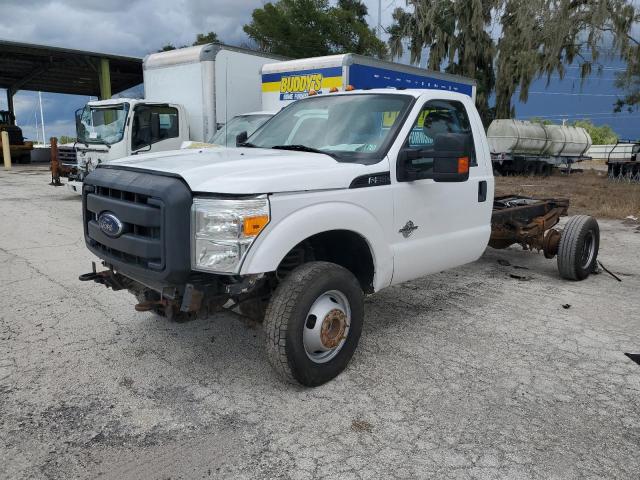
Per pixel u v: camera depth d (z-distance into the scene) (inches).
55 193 596.4
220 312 155.8
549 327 204.4
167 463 119.8
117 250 150.4
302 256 161.9
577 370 167.5
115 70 1310.3
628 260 322.3
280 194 138.0
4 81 1445.6
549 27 1049.5
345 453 123.9
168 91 493.4
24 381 155.8
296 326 141.7
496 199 304.2
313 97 210.4
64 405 143.3
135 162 156.6
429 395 150.3
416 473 117.0
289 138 195.0
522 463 120.7
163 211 132.5
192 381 156.9
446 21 1147.9
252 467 118.7
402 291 249.4
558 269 269.7
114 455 122.5
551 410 143.5
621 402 148.3
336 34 1198.3
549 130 1123.9
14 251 311.9
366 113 184.2
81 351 175.9
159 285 143.1
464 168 155.6
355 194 156.1
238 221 130.6
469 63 1152.2
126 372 162.1
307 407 143.3
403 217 173.5
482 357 175.9
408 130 175.3
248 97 492.7
